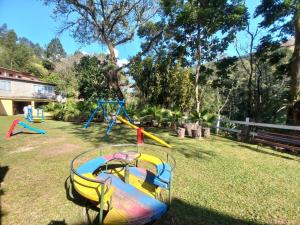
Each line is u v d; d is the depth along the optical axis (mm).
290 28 15250
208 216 3451
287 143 8023
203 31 16234
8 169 5406
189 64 19047
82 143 8523
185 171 5375
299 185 4688
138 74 17656
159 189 3975
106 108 15867
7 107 26875
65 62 47875
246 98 21719
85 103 17656
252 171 5512
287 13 13711
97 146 7996
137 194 3824
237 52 17750
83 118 16922
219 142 9391
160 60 17484
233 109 23984
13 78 28031
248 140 9945
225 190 4348
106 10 19375
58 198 3961
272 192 4309
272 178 5055
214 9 14172
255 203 3867
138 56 19344
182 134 10273
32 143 8477
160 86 16047
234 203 3852
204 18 14406
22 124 10562
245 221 3340
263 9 14336
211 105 24781
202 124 11523
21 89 29344
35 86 31578
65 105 18578
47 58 68812
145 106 15680
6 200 3891
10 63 56906
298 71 11391
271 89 20062
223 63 18250
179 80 15406
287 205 3820
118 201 3578
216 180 4844
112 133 10945
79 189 3445
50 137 9773
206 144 8805
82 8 18812
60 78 39906
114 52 20500
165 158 6504
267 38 16141
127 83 25016
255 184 4680
